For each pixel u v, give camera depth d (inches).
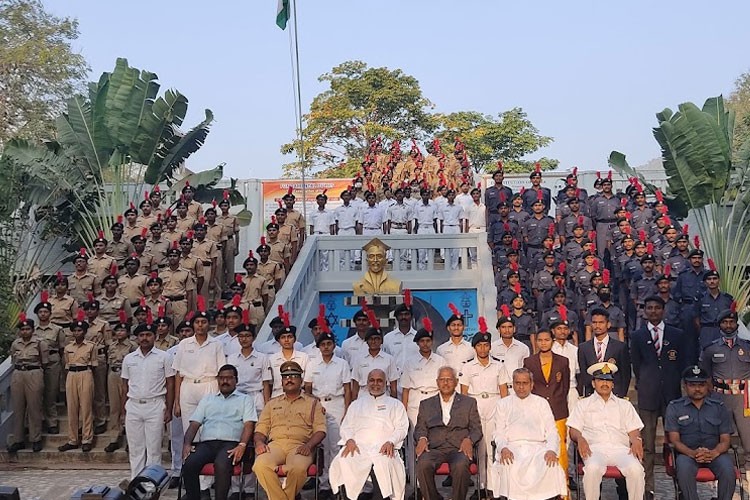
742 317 658.8
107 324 496.4
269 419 357.1
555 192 863.1
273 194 904.9
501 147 1520.7
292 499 338.0
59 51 1129.4
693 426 340.2
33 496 402.0
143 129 756.6
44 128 1108.5
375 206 765.3
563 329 418.9
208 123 781.3
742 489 341.1
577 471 347.3
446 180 865.5
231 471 345.4
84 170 759.1
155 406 418.9
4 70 1120.2
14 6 1144.8
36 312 497.0
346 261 700.7
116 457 471.2
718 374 397.1
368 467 338.0
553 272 562.3
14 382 478.9
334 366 395.5
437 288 690.2
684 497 329.4
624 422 348.8
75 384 471.5
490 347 400.5
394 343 432.1
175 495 402.0
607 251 653.9
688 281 510.6
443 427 350.0
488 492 380.2
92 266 569.3
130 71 764.0
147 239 617.0
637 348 390.0
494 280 629.3
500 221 645.3
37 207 745.0
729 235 710.5
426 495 338.3
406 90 1466.5
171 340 472.1
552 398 372.2
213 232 639.1
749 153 703.7
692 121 689.0
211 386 408.8
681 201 716.7
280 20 703.7
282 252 619.5
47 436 486.9
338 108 1462.8
